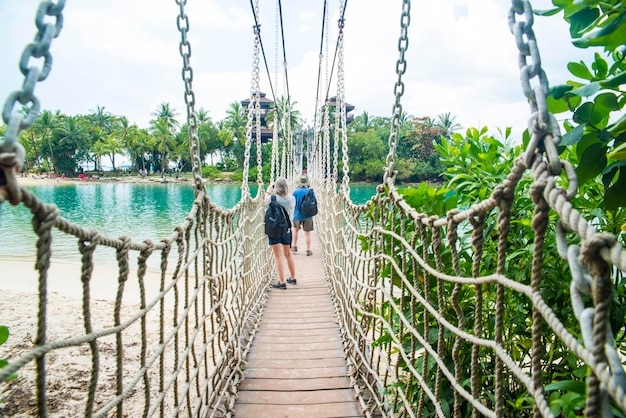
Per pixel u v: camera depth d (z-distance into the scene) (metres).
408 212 1.66
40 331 0.85
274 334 3.49
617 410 0.95
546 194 0.78
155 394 3.15
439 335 1.43
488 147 2.19
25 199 0.78
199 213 1.93
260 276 4.44
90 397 1.04
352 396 2.48
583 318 0.64
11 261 10.69
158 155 68.50
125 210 24.08
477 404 1.13
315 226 11.02
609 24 0.95
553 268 1.58
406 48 1.93
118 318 1.15
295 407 2.35
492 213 1.82
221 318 2.38
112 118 74.19
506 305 1.76
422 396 1.61
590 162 1.13
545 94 0.86
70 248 12.55
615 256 0.58
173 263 10.14
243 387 2.58
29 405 2.97
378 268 2.41
